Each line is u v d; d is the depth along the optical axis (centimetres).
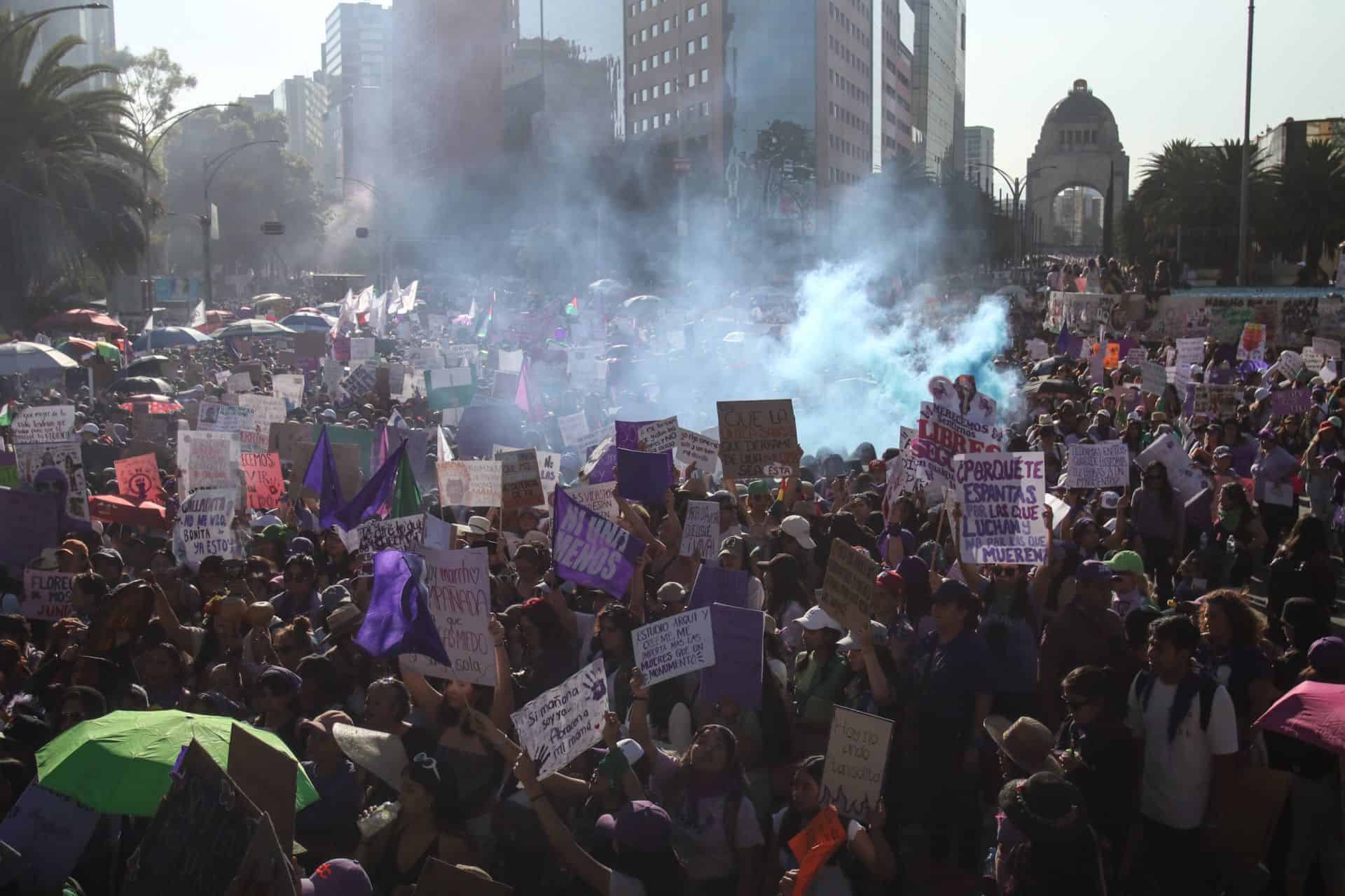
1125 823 589
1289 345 3481
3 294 5009
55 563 959
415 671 655
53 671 729
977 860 693
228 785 404
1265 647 768
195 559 1105
